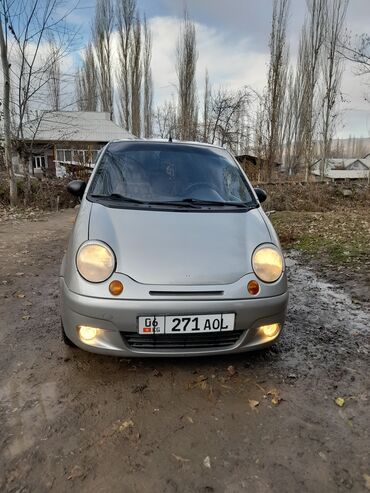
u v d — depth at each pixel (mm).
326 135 23297
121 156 3131
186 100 27641
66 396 2152
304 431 1912
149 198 2750
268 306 2186
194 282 2092
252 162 21281
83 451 1748
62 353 2615
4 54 9617
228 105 18109
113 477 1609
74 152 24109
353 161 62094
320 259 5445
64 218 9531
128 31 31031
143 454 1738
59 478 1598
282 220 8664
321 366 2549
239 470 1660
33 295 3787
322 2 23188
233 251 2275
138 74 31984
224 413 2037
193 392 2211
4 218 9062
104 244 2162
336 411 2078
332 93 22422
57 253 5637
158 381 2309
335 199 13219
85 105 33344
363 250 5660
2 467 1647
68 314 2150
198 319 2076
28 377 2332
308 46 25922
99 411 2029
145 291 2043
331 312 3527
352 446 1817
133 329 2049
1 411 2016
